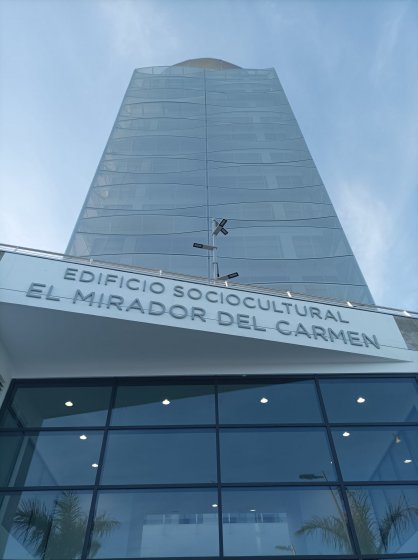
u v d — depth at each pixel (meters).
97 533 9.22
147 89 38.38
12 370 11.99
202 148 31.19
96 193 27.03
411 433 11.05
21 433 10.86
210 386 11.88
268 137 32.56
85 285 11.57
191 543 9.12
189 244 23.98
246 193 27.52
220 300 12.11
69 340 11.59
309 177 28.94
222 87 39.12
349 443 10.83
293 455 10.59
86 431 10.95
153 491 9.88
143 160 29.80
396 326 13.02
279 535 9.28
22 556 8.89
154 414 11.31
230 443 10.79
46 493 9.80
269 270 22.88
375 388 11.91
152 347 11.77
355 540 9.19
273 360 12.21
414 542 9.20
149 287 11.89
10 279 11.34
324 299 13.29
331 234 24.92
